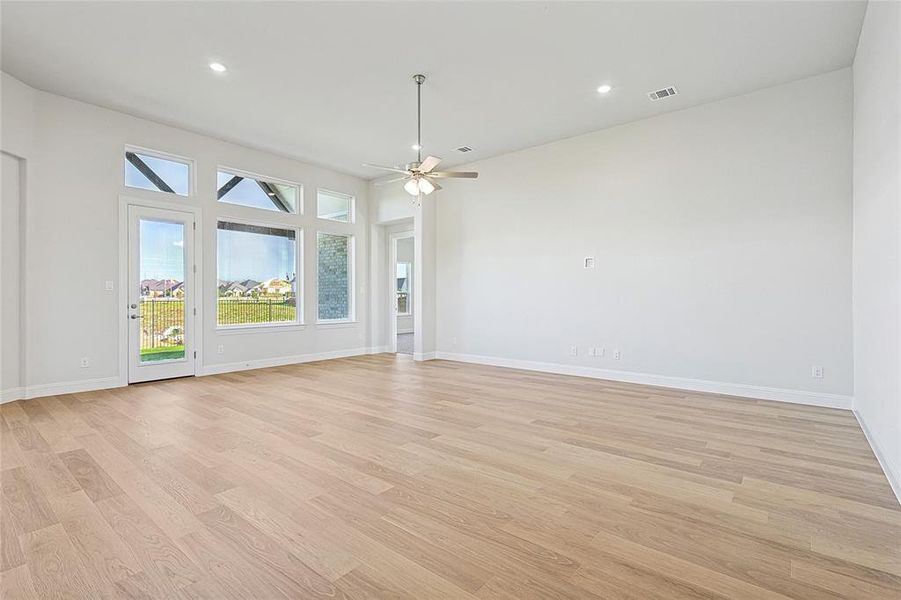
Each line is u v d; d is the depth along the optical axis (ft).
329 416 13.07
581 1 10.48
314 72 13.91
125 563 5.92
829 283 13.89
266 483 8.43
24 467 9.16
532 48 12.52
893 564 5.88
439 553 6.16
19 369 14.93
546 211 20.52
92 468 9.12
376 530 6.77
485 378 19.04
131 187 17.48
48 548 6.26
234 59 13.16
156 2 10.55
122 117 17.15
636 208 17.81
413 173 15.14
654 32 11.73
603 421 12.54
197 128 18.72
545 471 9.02
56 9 10.80
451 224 24.40
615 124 18.13
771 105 14.83
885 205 9.32
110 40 12.17
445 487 8.28
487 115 17.21
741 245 15.43
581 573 5.71
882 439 9.48
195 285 19.49
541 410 13.75
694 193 16.42
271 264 22.71
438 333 25.13
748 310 15.33
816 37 11.95
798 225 14.38
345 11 10.88
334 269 25.86
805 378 14.33
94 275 16.53
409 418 12.86
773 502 7.67
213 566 5.86
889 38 8.77
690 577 5.61
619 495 7.95
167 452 10.04
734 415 13.11
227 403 14.60
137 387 17.11
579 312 19.51
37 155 15.16
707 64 13.37
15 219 14.70
